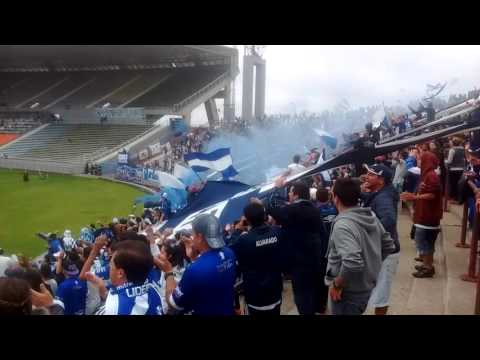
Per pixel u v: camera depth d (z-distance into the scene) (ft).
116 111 156.15
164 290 13.93
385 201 15.99
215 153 26.45
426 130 33.55
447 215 30.30
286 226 16.07
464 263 21.25
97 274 22.48
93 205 82.69
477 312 15.31
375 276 12.78
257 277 13.80
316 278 16.08
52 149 146.51
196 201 20.99
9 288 9.96
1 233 63.98
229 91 172.86
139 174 107.86
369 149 18.35
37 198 89.81
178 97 166.09
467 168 25.40
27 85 203.10
